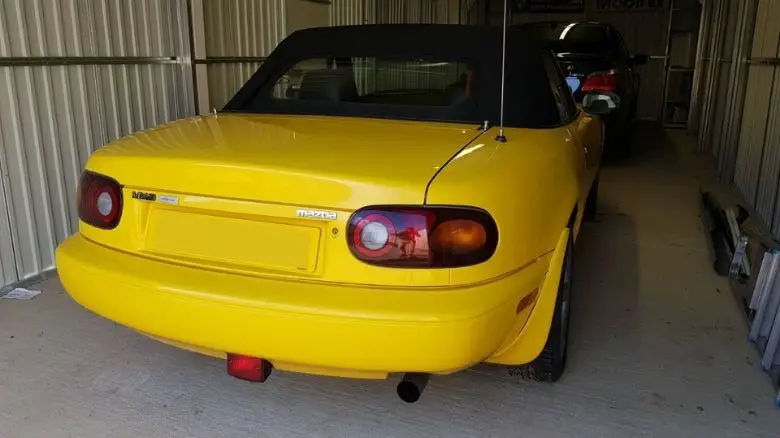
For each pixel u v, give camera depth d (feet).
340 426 7.55
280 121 8.62
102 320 10.24
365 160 6.36
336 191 5.91
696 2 41.63
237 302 5.95
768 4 18.43
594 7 44.45
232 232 6.26
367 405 7.98
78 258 6.86
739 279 11.89
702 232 16.21
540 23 27.66
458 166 6.32
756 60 18.94
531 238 6.59
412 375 6.32
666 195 20.59
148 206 6.64
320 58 9.59
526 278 6.50
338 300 5.81
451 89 8.92
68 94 12.62
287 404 7.98
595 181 15.66
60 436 7.26
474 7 47.34
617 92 24.34
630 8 43.34
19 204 11.84
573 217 8.75
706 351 9.57
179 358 9.07
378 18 30.66
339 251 5.93
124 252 6.76
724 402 8.18
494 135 7.78
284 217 6.08
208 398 8.09
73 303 10.95
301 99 9.48
